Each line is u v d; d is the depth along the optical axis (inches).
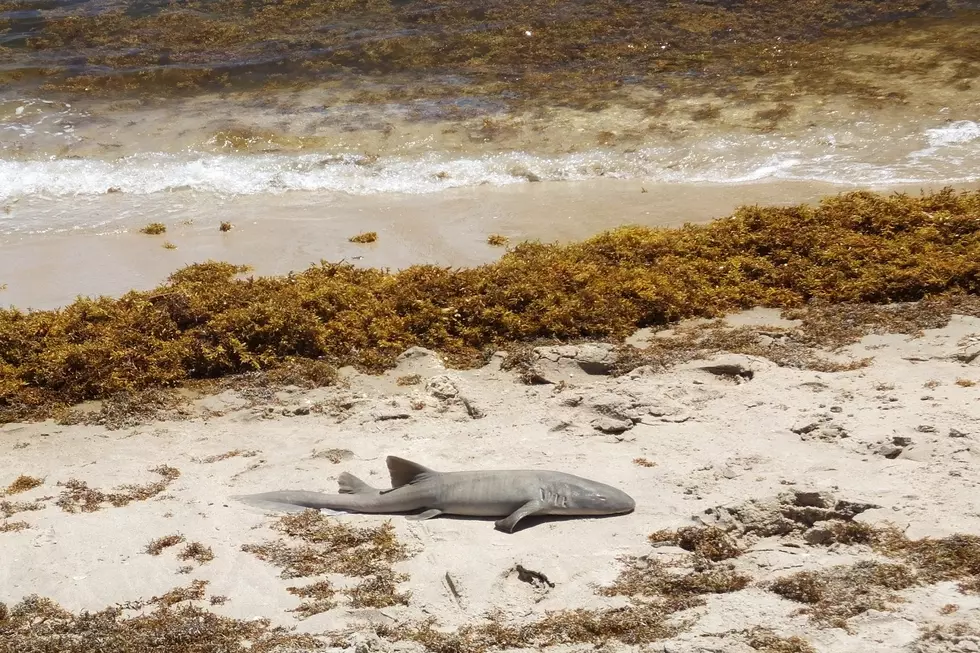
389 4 1053.2
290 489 337.4
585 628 240.8
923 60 844.0
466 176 716.7
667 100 812.6
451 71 908.0
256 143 786.8
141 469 369.4
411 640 244.2
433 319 495.2
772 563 263.4
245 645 248.1
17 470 379.6
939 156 689.6
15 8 1090.1
